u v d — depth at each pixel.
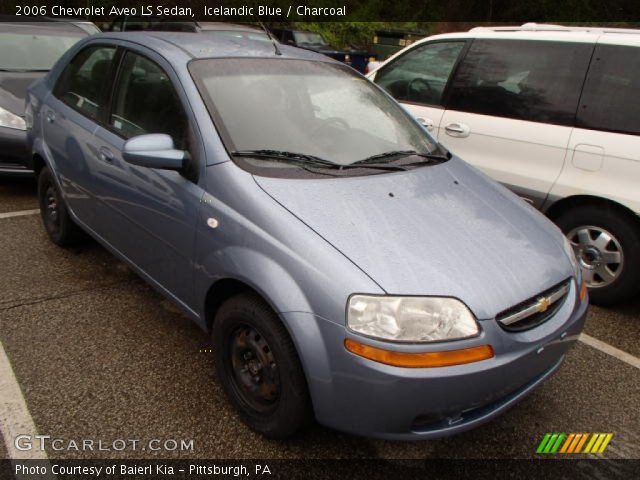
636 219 3.61
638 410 2.79
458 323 1.99
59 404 2.52
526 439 2.54
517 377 2.12
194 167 2.54
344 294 1.99
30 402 2.52
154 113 2.86
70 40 6.45
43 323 3.14
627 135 3.60
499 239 2.39
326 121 2.89
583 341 3.42
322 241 2.13
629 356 3.28
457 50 4.61
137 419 2.46
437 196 2.59
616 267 3.76
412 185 2.62
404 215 2.36
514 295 2.14
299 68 3.12
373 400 1.97
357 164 2.69
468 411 2.15
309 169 2.53
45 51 6.14
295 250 2.13
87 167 3.32
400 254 2.13
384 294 1.98
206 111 2.60
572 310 2.38
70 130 3.52
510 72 4.23
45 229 4.29
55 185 3.81
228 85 2.76
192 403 2.59
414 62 4.97
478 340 2.00
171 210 2.64
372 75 5.38
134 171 2.88
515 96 4.16
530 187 4.03
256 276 2.18
